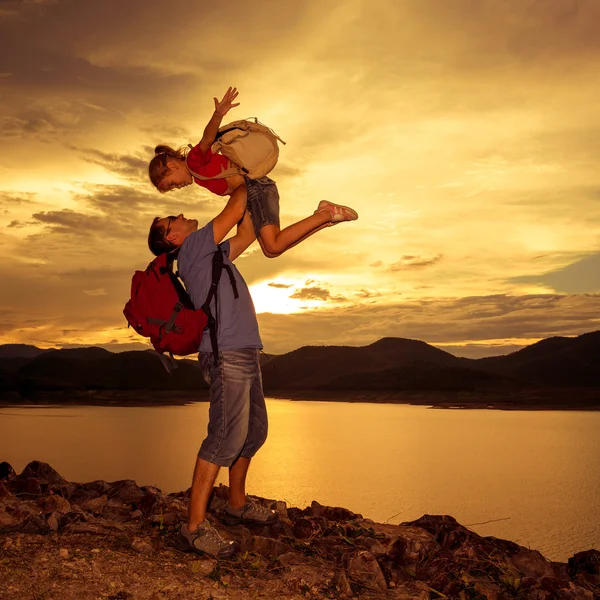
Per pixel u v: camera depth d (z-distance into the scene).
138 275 3.76
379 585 3.53
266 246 3.84
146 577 3.16
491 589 3.68
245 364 3.72
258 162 3.78
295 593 3.25
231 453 3.70
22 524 3.79
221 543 3.58
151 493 4.62
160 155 3.91
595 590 3.96
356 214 3.95
